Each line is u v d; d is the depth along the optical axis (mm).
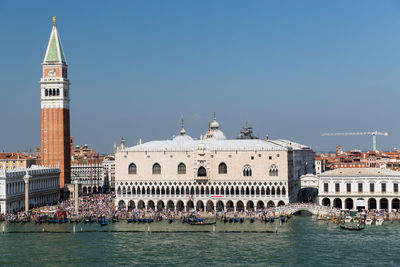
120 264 137375
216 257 143375
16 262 139375
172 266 135000
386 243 157125
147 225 192375
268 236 169500
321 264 135500
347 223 191125
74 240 165750
